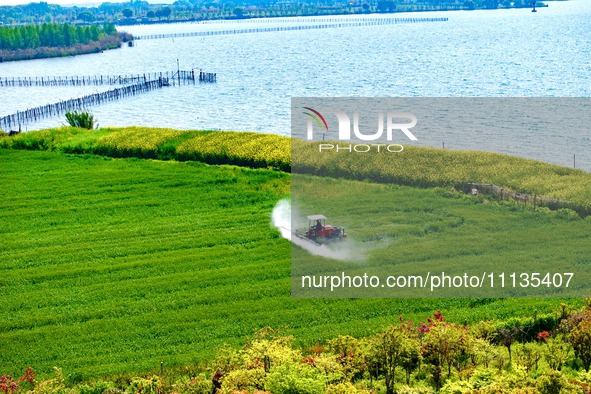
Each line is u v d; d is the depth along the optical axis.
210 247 49.00
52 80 184.50
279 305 39.88
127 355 34.97
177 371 33.00
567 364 32.22
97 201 59.62
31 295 42.06
